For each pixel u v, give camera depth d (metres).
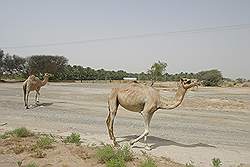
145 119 11.91
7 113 19.86
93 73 89.12
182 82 11.92
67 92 36.69
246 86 73.44
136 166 9.32
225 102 29.02
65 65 84.69
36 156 10.09
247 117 22.19
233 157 11.33
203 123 18.92
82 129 15.41
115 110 12.43
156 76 66.50
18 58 83.81
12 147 10.92
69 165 9.48
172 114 22.12
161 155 11.02
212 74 74.56
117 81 80.12
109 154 9.74
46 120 17.67
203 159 10.82
